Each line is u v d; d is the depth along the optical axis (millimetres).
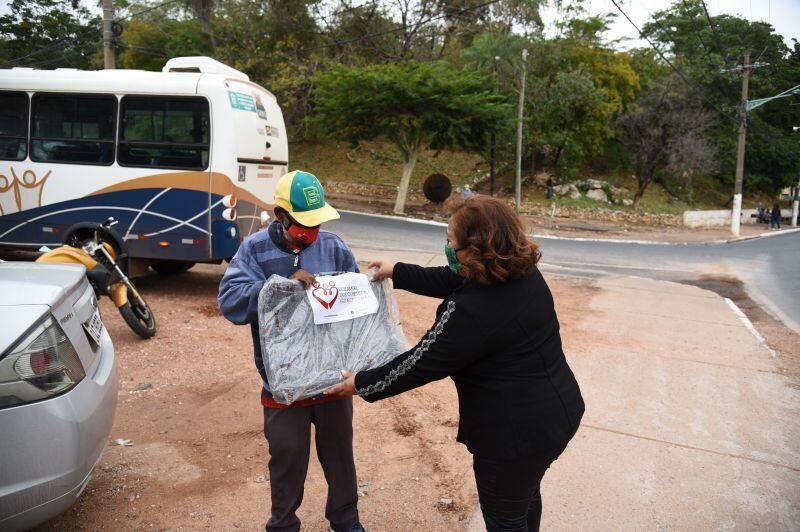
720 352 6676
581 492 3574
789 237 29281
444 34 33594
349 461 2857
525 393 2156
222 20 31312
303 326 2451
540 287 2244
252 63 29859
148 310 6426
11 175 8375
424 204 29500
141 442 4012
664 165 35906
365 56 33906
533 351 2178
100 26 33094
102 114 8133
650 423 4613
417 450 4035
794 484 3742
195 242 8133
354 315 2566
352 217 23203
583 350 6523
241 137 8227
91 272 5645
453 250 2215
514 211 2191
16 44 34094
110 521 3100
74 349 2793
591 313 8492
